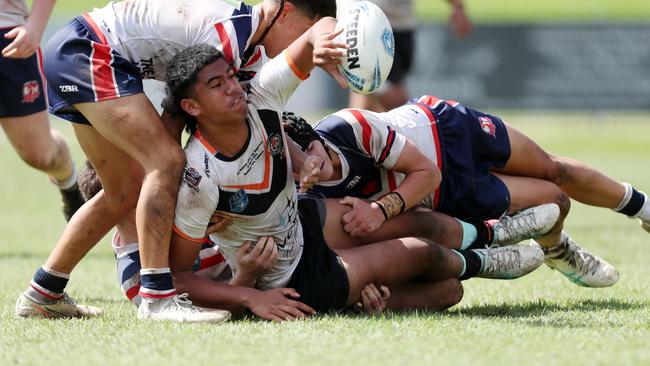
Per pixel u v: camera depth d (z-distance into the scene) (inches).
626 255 1031.0
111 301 811.4
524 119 3179.1
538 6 4084.6
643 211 831.7
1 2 890.7
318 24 665.0
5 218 1509.6
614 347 562.6
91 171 778.8
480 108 3218.5
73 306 720.3
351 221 707.4
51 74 688.4
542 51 3211.1
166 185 655.8
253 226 678.5
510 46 3206.2
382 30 657.0
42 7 723.4
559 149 2487.7
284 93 669.9
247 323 647.1
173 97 656.4
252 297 668.1
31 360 553.6
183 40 687.7
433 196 765.3
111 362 542.9
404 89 1588.3
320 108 3144.7
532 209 775.7
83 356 559.2
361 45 650.2
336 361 532.1
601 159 2267.5
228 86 638.5
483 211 778.8
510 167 800.9
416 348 558.6
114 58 679.1
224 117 639.8
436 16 3809.1
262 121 662.5
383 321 640.4
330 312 688.4
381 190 751.1
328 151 726.5
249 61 708.0
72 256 708.0
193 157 658.2
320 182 740.7
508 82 3218.5
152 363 536.1
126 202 710.5
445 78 3211.1
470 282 886.4
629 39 3186.5
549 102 3216.0
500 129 794.2
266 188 668.7
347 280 679.1
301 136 711.7
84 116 684.7
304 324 634.2
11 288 860.6
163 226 657.0
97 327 644.1
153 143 661.3
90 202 713.6
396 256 692.7
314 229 703.1
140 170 707.4
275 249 679.7
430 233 739.4
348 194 750.5
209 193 653.9
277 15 692.7
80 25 691.4
